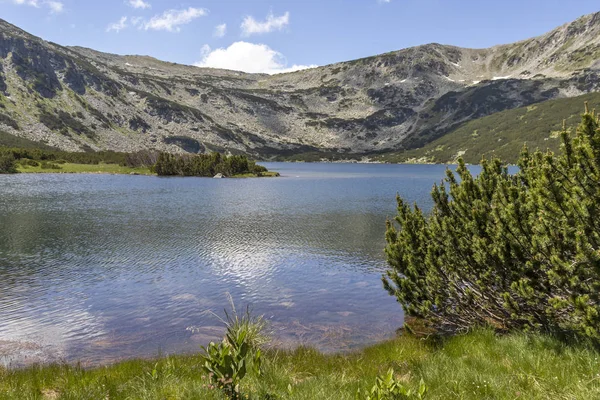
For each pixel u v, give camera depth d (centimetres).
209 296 1961
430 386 666
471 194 1141
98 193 7269
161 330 1530
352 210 5447
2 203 5562
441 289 1199
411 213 1423
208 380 572
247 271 2452
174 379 743
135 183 10050
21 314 1694
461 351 938
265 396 590
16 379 956
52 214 4712
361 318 1661
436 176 15438
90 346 1382
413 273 1288
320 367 1006
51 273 2361
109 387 777
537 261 894
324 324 1588
